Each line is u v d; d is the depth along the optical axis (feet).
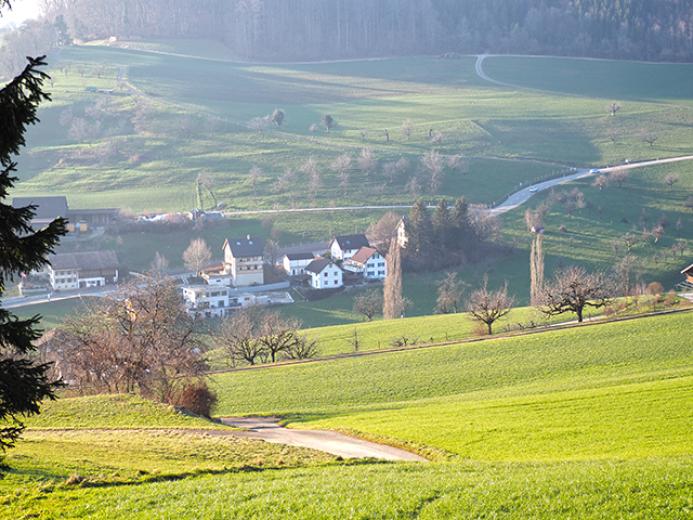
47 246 125.18
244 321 602.03
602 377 410.93
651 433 272.72
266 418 369.91
